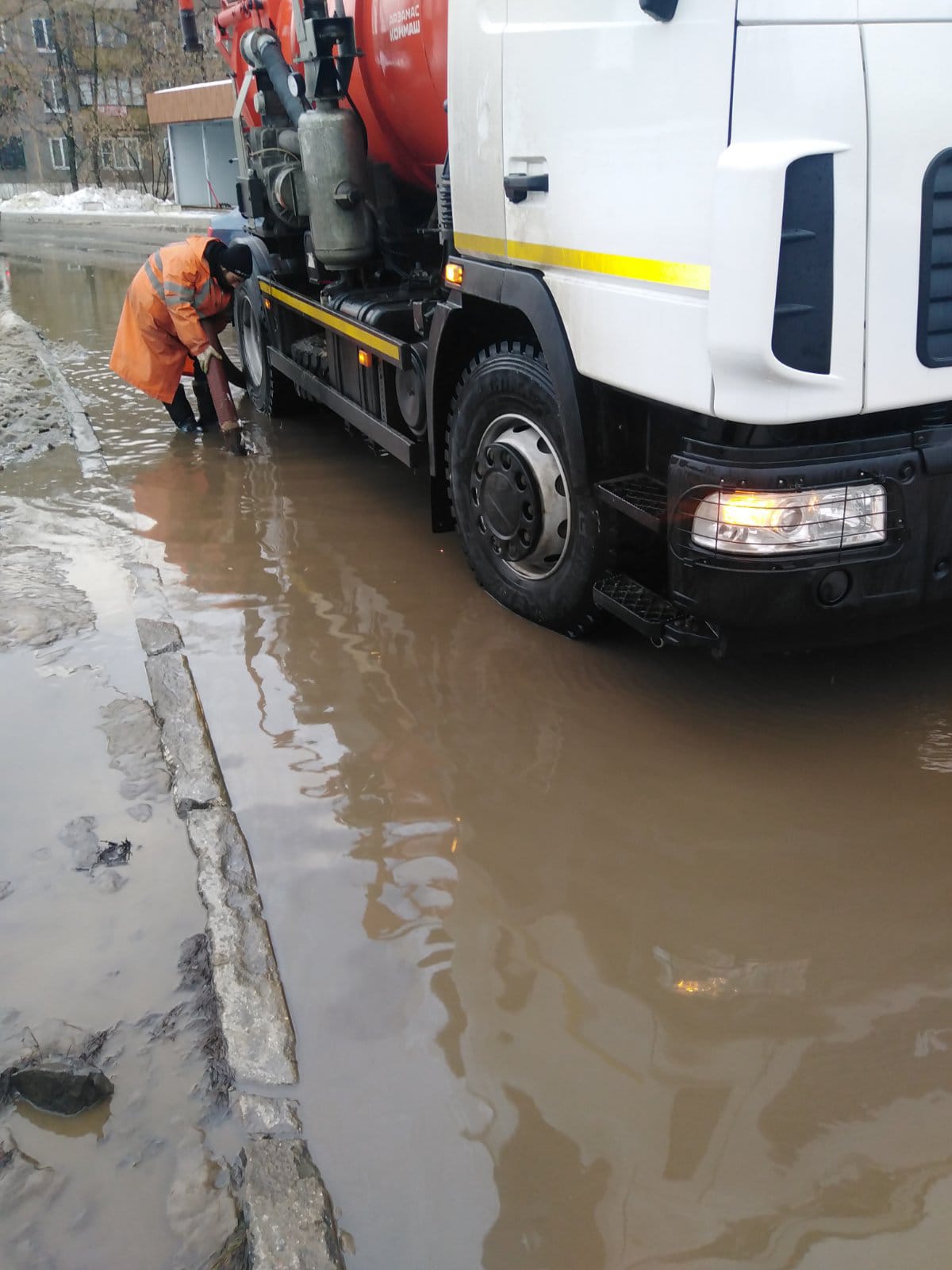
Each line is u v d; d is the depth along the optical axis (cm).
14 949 249
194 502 551
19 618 414
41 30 3781
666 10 262
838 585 279
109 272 1625
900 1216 183
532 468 359
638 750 321
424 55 443
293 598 433
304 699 355
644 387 296
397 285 539
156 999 235
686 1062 215
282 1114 204
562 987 235
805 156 242
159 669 372
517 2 326
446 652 384
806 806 292
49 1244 184
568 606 369
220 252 636
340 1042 221
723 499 273
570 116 307
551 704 347
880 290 258
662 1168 193
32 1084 211
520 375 358
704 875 268
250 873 270
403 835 286
